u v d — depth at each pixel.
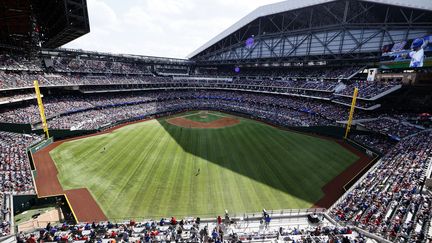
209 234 18.39
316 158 38.09
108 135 47.53
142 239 17.19
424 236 16.03
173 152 38.66
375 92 48.34
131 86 72.62
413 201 20.64
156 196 25.80
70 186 27.55
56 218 22.34
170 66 92.88
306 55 66.62
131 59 78.62
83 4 29.36
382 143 41.31
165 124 57.97
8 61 47.22
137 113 63.44
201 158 36.50
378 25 53.34
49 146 40.41
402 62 45.84
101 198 25.28
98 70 69.12
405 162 29.62
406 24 49.47
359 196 23.50
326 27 61.47
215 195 26.28
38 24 40.19
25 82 47.28
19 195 23.34
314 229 19.17
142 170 31.83
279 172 32.53
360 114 51.16
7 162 29.44
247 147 42.31
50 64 59.75
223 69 96.81
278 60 74.12
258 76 83.69
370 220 19.23
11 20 35.16
